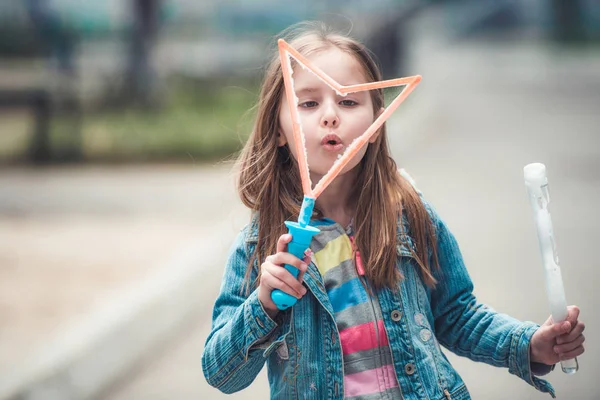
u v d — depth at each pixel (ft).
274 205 8.62
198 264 25.50
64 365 17.62
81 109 61.93
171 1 123.13
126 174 43.70
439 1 186.39
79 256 27.89
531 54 149.48
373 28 82.02
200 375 18.33
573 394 15.99
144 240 29.86
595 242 27.53
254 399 16.65
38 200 37.40
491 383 16.74
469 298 8.91
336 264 8.36
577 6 169.07
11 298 23.29
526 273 24.00
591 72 115.44
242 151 8.99
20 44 111.55
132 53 68.95
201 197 37.04
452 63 128.26
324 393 8.04
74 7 113.29
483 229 29.76
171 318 21.91
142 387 17.88
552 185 38.17
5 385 16.53
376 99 8.86
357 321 8.20
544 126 60.75
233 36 116.37
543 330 8.18
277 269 7.54
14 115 68.13
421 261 8.57
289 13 119.03
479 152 49.11
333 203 8.78
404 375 8.11
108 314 20.93
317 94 8.30
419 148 51.80
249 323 7.88
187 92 74.38
